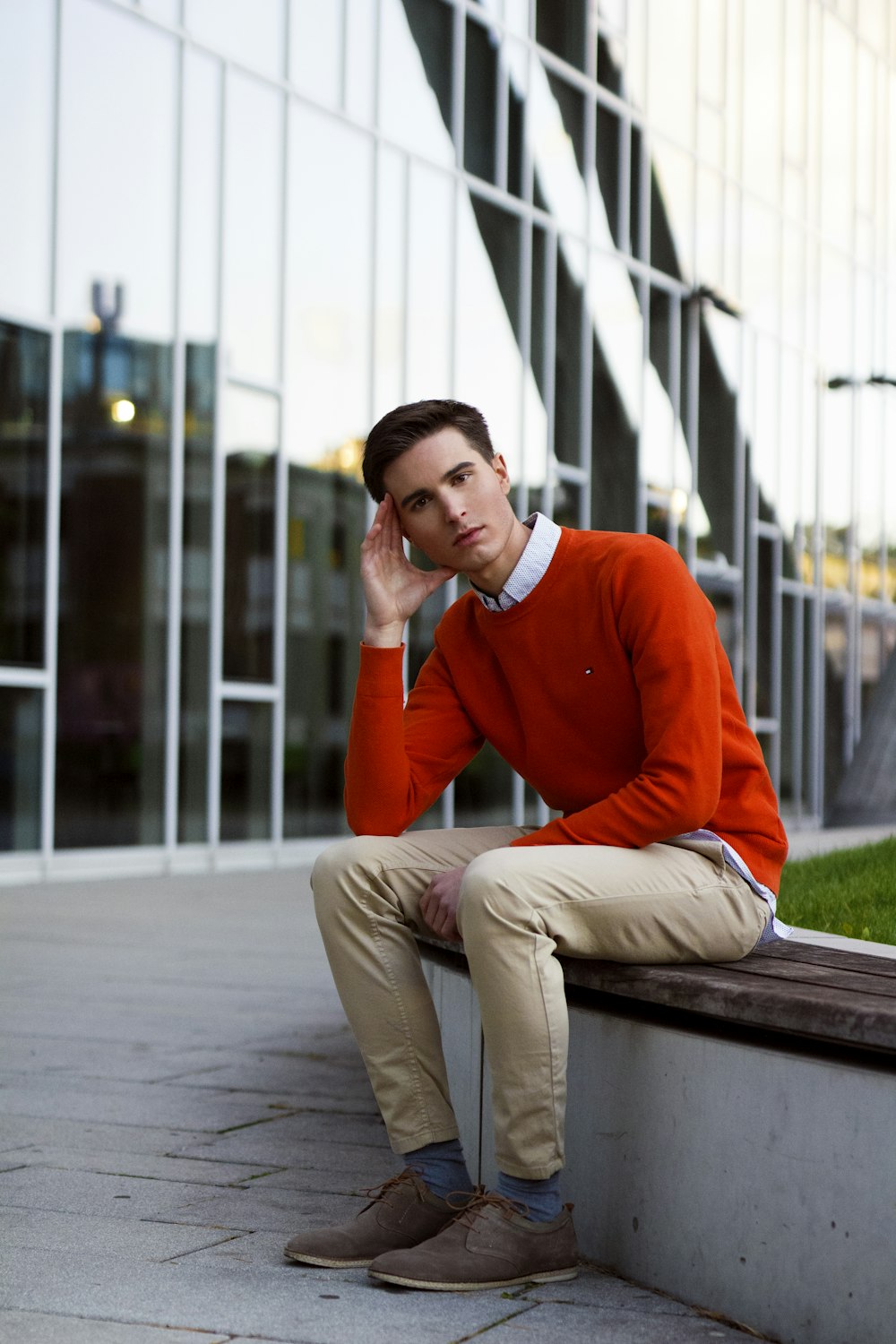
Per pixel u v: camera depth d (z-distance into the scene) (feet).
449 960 10.45
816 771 64.49
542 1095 7.93
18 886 32.14
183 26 36.35
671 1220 7.90
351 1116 11.95
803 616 64.23
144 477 35.47
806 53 65.21
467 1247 7.87
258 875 35.91
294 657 39.47
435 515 8.96
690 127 56.80
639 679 8.63
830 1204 6.96
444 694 9.98
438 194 44.19
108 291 34.73
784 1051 7.29
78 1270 7.98
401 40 42.96
